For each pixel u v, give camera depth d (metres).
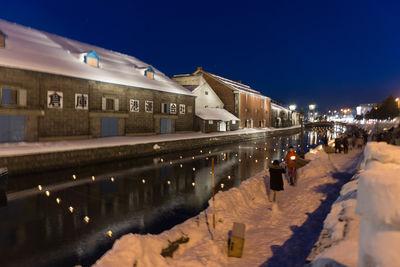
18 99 21.97
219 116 48.72
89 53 30.50
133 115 33.00
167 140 30.03
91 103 27.86
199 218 8.19
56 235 8.88
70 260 7.32
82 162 20.78
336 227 5.09
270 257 6.19
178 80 56.16
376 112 97.75
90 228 9.52
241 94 57.91
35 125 23.09
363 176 1.96
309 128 103.75
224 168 21.55
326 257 3.93
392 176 1.82
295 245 6.64
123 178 17.34
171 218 10.66
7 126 22.06
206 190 14.85
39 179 16.28
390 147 4.58
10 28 29.02
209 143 38.22
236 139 46.03
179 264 5.75
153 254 5.69
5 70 21.16
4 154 16.31
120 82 30.25
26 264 7.08
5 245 8.11
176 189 14.98
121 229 9.50
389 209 1.75
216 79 57.88
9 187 14.45
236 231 6.42
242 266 5.89
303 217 8.51
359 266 2.03
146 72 37.91
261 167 22.16
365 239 1.95
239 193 10.11
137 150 25.91
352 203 6.04
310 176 14.37
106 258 5.16
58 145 21.42
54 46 30.62
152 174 18.73
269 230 7.68
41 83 23.45
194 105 44.28
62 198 12.93
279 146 39.38
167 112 38.56
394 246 1.73
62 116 25.11
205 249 6.38
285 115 91.00
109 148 23.08
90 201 12.59
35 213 10.88
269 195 11.01
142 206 12.03
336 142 23.41
